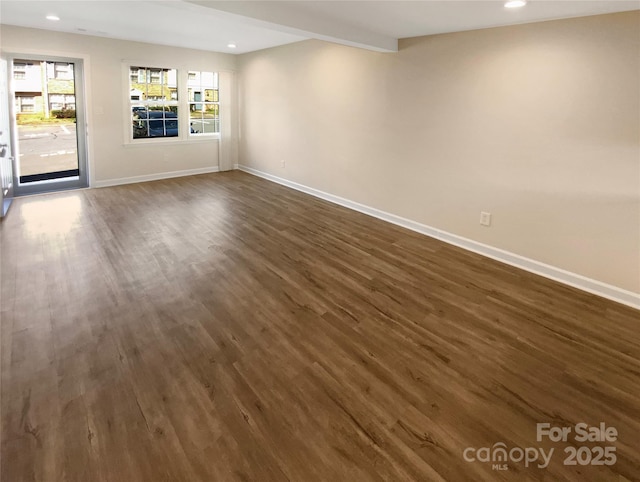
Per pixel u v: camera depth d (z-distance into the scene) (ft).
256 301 9.50
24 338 7.74
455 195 13.38
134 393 6.45
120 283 10.12
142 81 20.51
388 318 8.94
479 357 7.66
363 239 13.96
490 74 11.68
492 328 8.66
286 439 5.65
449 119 13.05
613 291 10.13
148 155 21.45
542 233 11.31
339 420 6.02
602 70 9.51
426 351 7.80
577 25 9.73
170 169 22.53
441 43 12.75
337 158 17.87
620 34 9.12
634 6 8.65
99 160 19.72
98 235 13.34
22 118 18.07
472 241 13.15
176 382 6.73
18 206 16.28
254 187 20.94
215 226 14.74
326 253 12.60
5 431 5.60
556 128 10.55
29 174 18.80
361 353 7.68
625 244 9.79
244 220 15.57
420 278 11.05
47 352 7.36
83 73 18.40
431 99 13.44
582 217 10.44
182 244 12.87
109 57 18.92
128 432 5.68
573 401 6.59
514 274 11.49
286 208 17.40
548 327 8.76
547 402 6.55
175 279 10.46
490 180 12.28
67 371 6.89
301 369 7.16
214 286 10.18
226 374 6.97
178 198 18.34
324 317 8.90
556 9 9.16
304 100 19.08
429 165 14.01
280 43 19.34
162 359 7.31
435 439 5.74
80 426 5.75
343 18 11.16
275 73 20.65
